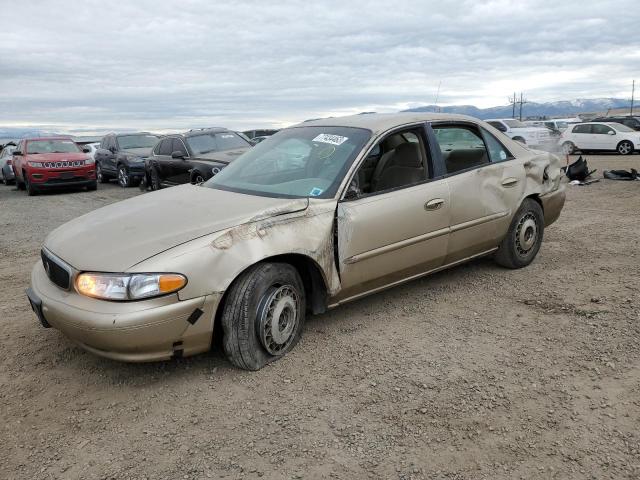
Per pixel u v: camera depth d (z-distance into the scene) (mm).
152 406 3197
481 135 5074
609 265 5508
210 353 3807
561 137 25438
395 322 4270
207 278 3230
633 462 2570
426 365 3562
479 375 3412
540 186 5414
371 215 3973
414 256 4332
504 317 4305
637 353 3592
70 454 2787
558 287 4898
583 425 2863
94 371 3635
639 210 8688
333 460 2666
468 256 4910
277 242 3494
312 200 3801
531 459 2621
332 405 3133
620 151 23656
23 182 17156
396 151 4535
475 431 2850
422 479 2516
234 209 3699
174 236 3361
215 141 12047
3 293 5469
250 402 3193
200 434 2910
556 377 3352
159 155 12844
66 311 3195
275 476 2568
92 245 3412
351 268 3914
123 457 2744
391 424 2936
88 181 16062
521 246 5355
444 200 4449
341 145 4293
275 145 4750
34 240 8438
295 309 3723
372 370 3516
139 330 3076
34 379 3561
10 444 2885
